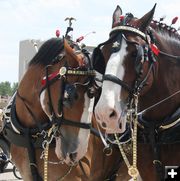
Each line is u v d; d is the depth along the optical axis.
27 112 4.26
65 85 3.74
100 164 4.43
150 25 3.83
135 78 3.37
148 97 3.73
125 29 3.47
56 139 3.88
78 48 4.05
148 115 3.80
